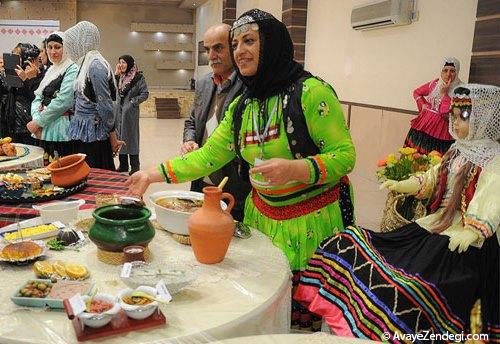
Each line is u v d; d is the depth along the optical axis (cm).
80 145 322
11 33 886
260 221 181
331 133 160
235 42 162
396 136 436
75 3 1401
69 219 173
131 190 181
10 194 203
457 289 166
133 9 1480
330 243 176
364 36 487
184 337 101
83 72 315
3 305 112
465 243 172
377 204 464
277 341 102
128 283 118
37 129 322
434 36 386
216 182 231
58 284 118
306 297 173
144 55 1517
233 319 110
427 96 379
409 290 158
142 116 1380
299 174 149
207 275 133
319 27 589
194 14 1516
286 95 162
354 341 105
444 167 204
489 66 319
